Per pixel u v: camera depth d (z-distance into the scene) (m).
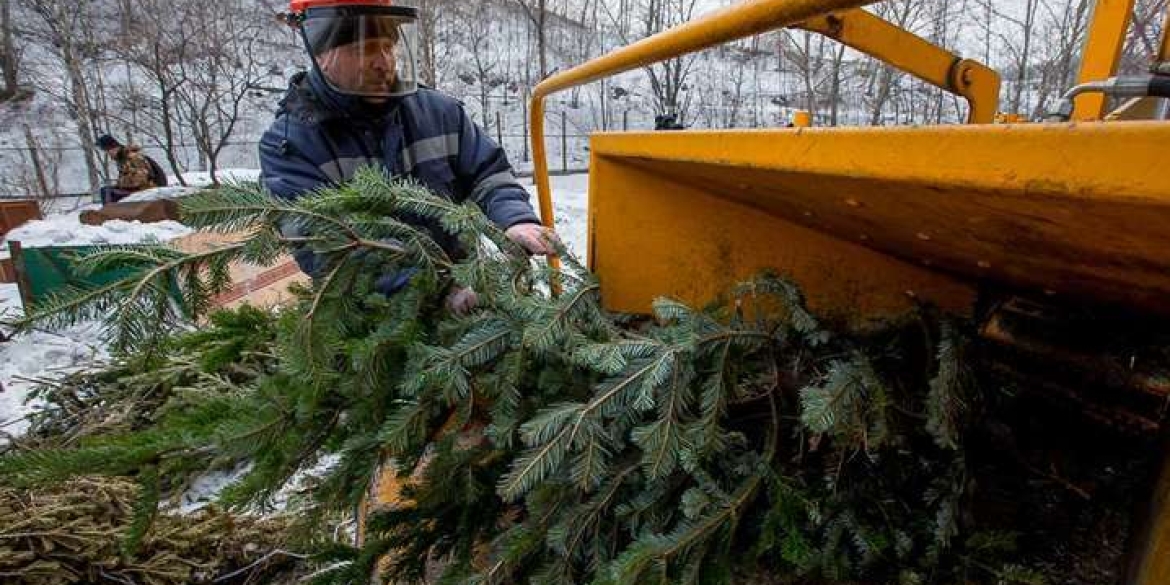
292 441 1.22
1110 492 1.16
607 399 1.09
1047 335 1.36
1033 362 1.36
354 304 1.28
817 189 1.02
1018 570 1.00
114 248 1.09
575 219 9.22
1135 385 1.23
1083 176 0.53
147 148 23.45
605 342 1.25
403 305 1.32
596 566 1.12
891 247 1.41
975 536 1.07
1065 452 1.26
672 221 1.72
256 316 1.33
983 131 0.61
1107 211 0.56
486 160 2.32
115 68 25.09
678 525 1.05
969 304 1.55
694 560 1.05
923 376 1.31
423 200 1.33
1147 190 0.49
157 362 1.19
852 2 0.78
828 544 1.09
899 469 1.20
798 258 1.66
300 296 1.24
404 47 2.04
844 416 1.03
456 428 1.27
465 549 1.30
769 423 1.27
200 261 1.11
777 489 1.13
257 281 4.26
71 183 23.16
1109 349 1.27
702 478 1.09
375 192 1.25
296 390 1.19
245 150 24.45
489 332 1.23
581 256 7.31
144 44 21.11
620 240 1.75
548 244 1.63
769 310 1.70
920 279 1.59
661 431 1.07
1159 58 1.90
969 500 1.15
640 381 1.12
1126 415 1.24
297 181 1.92
